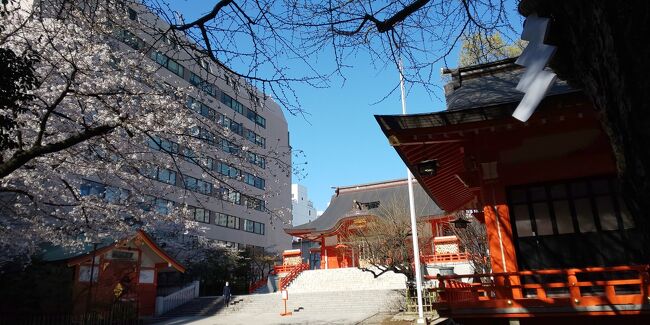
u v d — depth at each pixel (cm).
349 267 3369
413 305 1753
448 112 695
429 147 806
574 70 218
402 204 2811
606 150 726
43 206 1174
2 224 1204
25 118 894
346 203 4003
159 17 552
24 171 1036
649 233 180
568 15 204
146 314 2272
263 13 466
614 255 705
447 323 787
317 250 4347
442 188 1112
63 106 944
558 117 664
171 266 2394
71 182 1265
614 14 174
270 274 3591
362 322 1678
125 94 850
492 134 767
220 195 1045
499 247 739
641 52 167
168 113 937
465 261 2658
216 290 3222
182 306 2572
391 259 1908
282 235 4838
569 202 752
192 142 980
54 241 1340
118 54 1008
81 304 1711
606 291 634
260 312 2362
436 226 3095
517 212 773
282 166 970
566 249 732
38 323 1338
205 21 464
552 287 665
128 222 1536
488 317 679
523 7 238
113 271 2045
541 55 221
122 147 1020
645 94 168
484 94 841
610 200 730
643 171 172
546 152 759
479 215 1299
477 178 885
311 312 2219
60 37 891
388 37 503
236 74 532
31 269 1518
